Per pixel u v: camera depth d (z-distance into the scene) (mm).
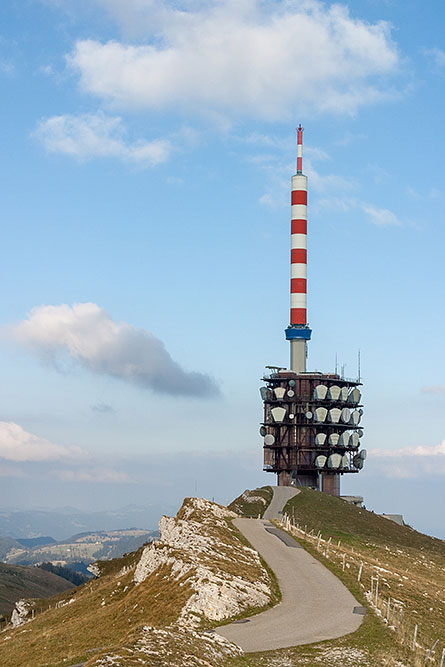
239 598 67375
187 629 52031
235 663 45906
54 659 68562
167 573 80500
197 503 117312
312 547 96250
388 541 145000
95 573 153750
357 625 61031
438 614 75938
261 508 158500
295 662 48250
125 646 44125
